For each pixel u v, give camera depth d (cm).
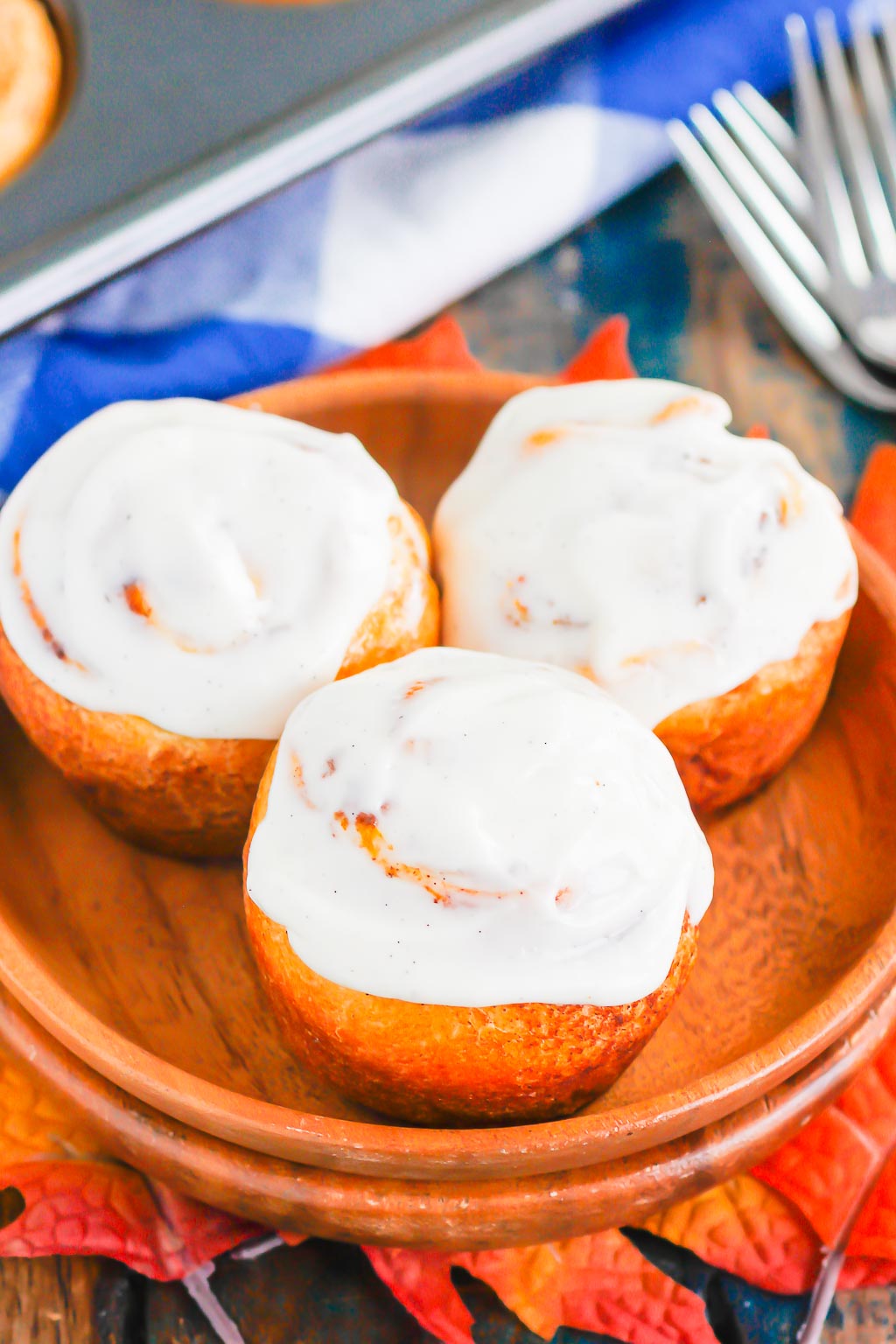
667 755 46
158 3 59
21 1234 46
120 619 47
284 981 45
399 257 60
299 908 44
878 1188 47
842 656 51
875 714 50
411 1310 46
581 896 44
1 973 46
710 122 63
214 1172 45
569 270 62
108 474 48
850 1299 47
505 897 44
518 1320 46
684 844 45
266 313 58
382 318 59
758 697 49
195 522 47
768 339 61
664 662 48
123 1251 46
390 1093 45
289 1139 44
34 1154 47
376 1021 44
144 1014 48
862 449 59
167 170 56
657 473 49
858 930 49
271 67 58
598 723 45
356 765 45
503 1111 45
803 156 63
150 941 49
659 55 63
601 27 63
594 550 49
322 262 59
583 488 49
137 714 47
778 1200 47
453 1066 44
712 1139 45
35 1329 46
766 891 50
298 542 48
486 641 49
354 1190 44
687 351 60
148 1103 45
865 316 60
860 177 62
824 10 65
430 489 55
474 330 61
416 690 46
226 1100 44
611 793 45
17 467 56
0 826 50
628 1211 45
